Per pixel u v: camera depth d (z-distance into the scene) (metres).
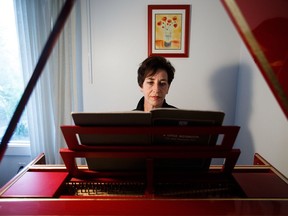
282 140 1.11
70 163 0.68
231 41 1.67
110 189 0.69
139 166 0.70
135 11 1.66
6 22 1.77
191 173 0.71
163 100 1.25
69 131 0.60
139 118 0.57
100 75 1.77
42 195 0.59
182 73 1.73
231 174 0.72
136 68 1.75
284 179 0.69
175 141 0.63
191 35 1.67
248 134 1.54
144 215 0.49
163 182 0.69
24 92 0.39
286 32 0.32
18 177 0.69
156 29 1.66
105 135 0.61
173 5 1.62
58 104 1.70
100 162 0.69
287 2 0.32
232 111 1.79
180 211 0.50
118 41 1.71
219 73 1.73
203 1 1.62
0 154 0.42
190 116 0.58
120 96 1.80
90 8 1.67
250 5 0.33
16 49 1.82
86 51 1.74
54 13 1.58
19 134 1.97
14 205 0.52
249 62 1.51
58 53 1.63
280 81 0.34
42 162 0.90
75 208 0.51
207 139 0.62
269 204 0.53
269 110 1.24
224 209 0.51
